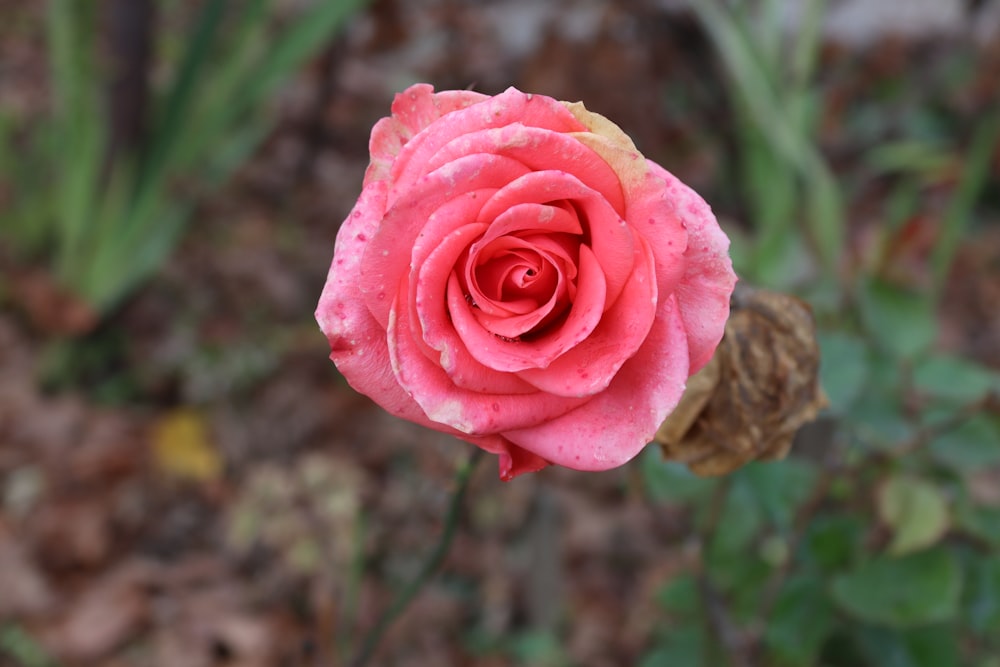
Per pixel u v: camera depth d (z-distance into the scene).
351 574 0.69
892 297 0.57
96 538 0.91
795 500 0.56
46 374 1.09
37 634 0.82
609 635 0.85
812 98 1.05
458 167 0.35
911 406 0.56
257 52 1.25
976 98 1.40
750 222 1.20
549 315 0.38
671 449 0.45
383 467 0.96
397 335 0.36
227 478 0.99
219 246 1.30
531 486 0.79
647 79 1.18
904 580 0.52
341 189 1.40
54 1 1.04
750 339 0.44
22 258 1.21
